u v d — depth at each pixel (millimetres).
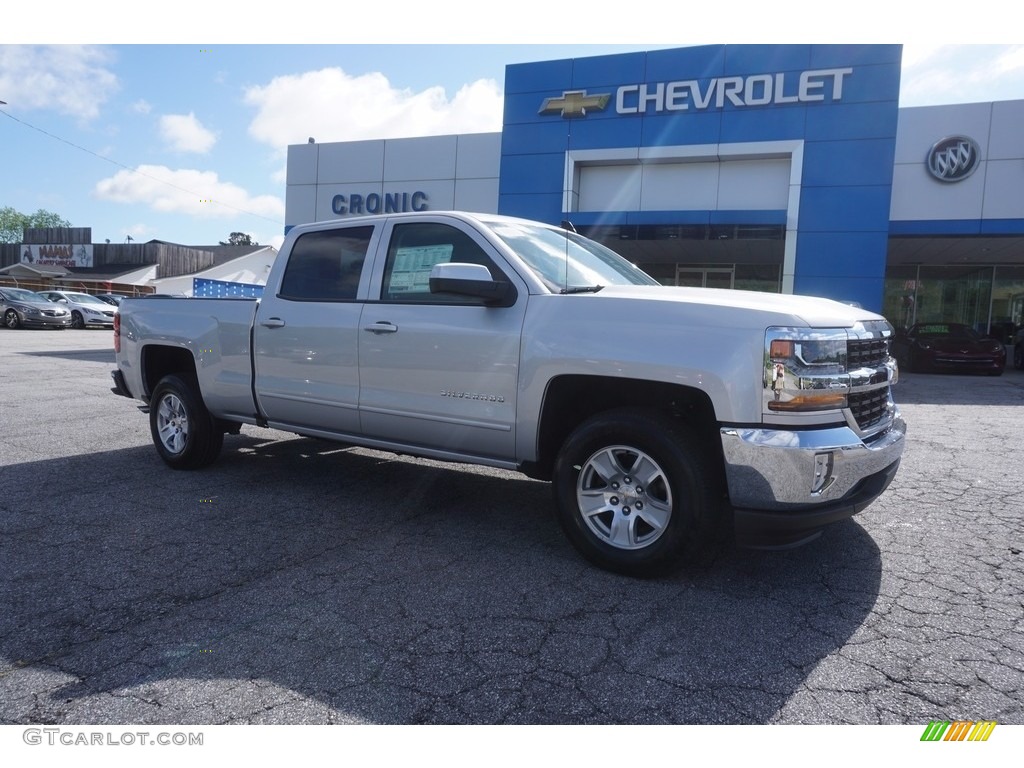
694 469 3424
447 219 4391
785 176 15070
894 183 16375
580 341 3678
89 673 2736
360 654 2896
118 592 3471
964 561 3986
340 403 4695
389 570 3793
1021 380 14953
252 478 5641
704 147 15203
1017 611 3361
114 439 7066
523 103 16484
